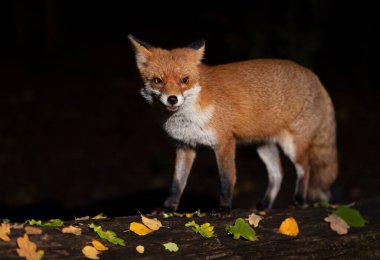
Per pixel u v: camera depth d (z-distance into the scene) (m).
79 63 18.30
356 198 10.81
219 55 16.38
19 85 16.56
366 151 13.21
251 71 6.96
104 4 22.59
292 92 7.18
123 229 4.94
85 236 4.57
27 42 19.95
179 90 6.08
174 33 19.86
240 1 13.07
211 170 12.59
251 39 12.61
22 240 4.12
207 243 4.90
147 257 4.44
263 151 7.73
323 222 5.81
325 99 7.70
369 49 17.48
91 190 11.56
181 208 10.16
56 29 19.72
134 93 16.44
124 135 14.26
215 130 6.45
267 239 5.23
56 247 4.29
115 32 20.86
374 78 17.41
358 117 15.03
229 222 5.52
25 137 13.63
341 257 5.19
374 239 5.57
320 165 7.88
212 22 18.06
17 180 11.70
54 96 16.02
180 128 6.45
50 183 11.77
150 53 6.38
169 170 12.70
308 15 13.20
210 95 6.38
